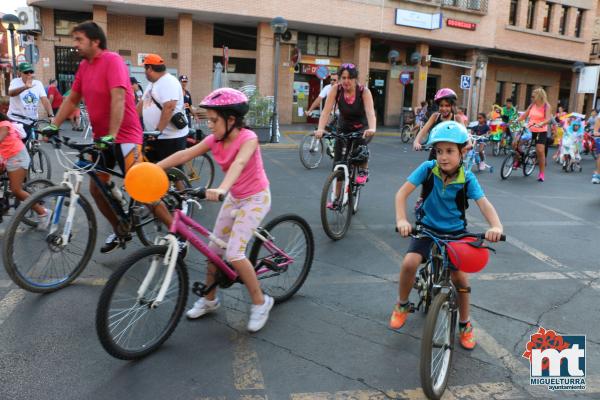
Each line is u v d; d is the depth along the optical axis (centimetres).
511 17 2772
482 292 441
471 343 344
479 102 2764
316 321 374
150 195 299
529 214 741
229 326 360
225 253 350
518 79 2995
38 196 380
